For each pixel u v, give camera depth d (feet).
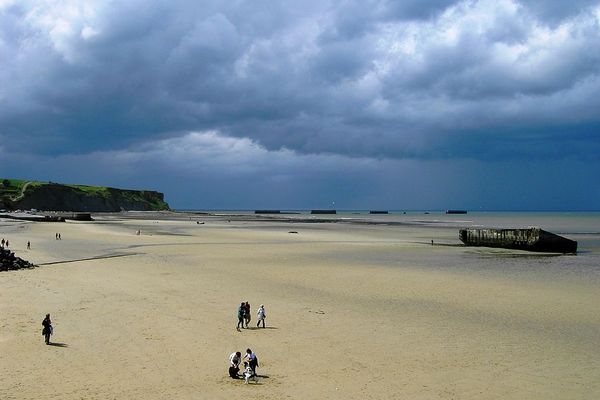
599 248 274.57
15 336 86.48
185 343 84.79
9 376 68.69
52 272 159.63
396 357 79.05
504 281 151.23
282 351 81.56
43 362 74.33
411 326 97.14
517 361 77.82
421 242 300.40
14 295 120.16
